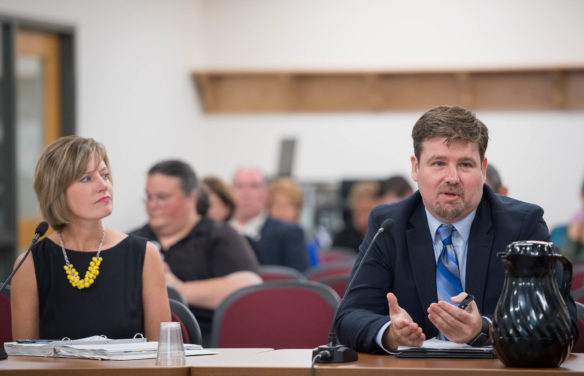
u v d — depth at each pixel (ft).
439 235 15.08
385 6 52.37
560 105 49.85
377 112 52.21
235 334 21.39
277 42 53.57
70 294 16.44
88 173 16.47
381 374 11.50
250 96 53.47
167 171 25.80
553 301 11.91
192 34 53.01
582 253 39.96
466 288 14.71
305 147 52.90
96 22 44.83
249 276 25.52
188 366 12.17
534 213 14.89
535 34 50.52
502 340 11.85
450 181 14.28
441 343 13.74
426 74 51.42
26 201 40.91
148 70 48.88
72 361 13.38
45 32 42.24
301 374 11.81
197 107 53.67
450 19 51.52
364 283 15.30
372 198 44.29
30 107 41.50
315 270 32.32
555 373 11.09
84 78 43.98
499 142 50.65
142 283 16.76
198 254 25.85
